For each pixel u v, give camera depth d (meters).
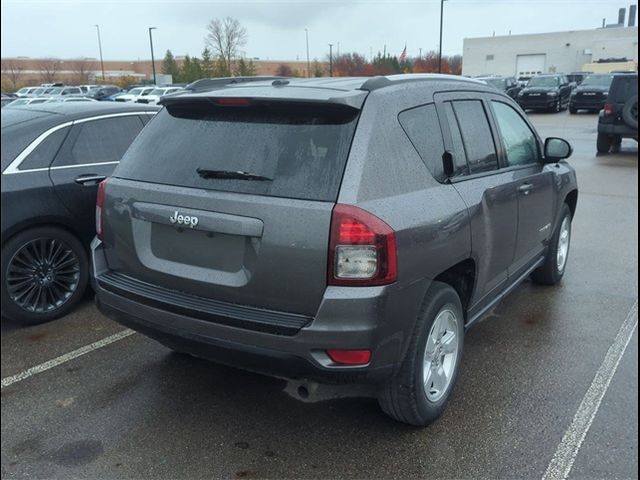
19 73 72.56
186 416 3.40
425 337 3.03
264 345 2.74
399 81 3.23
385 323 2.71
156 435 3.23
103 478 2.89
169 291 3.09
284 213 2.69
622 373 3.85
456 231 3.19
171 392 3.66
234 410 3.46
